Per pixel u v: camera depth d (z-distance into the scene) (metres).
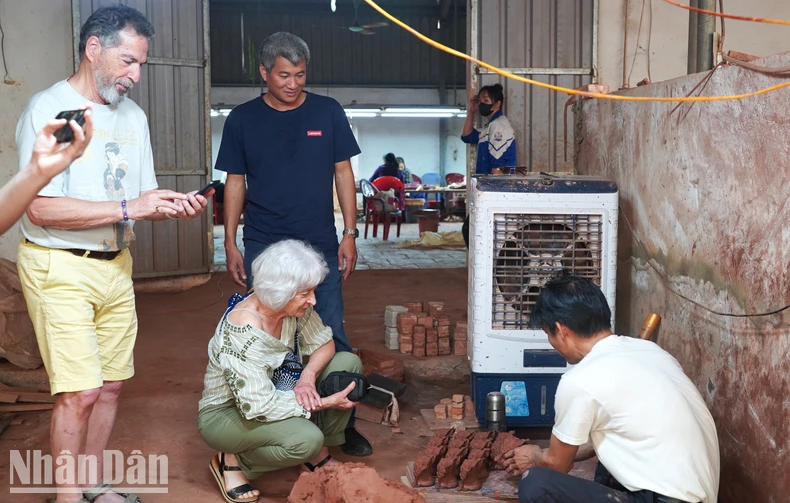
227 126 4.07
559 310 2.76
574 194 3.84
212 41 19.19
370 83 19.95
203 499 3.37
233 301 3.36
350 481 2.69
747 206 3.06
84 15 7.35
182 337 6.07
